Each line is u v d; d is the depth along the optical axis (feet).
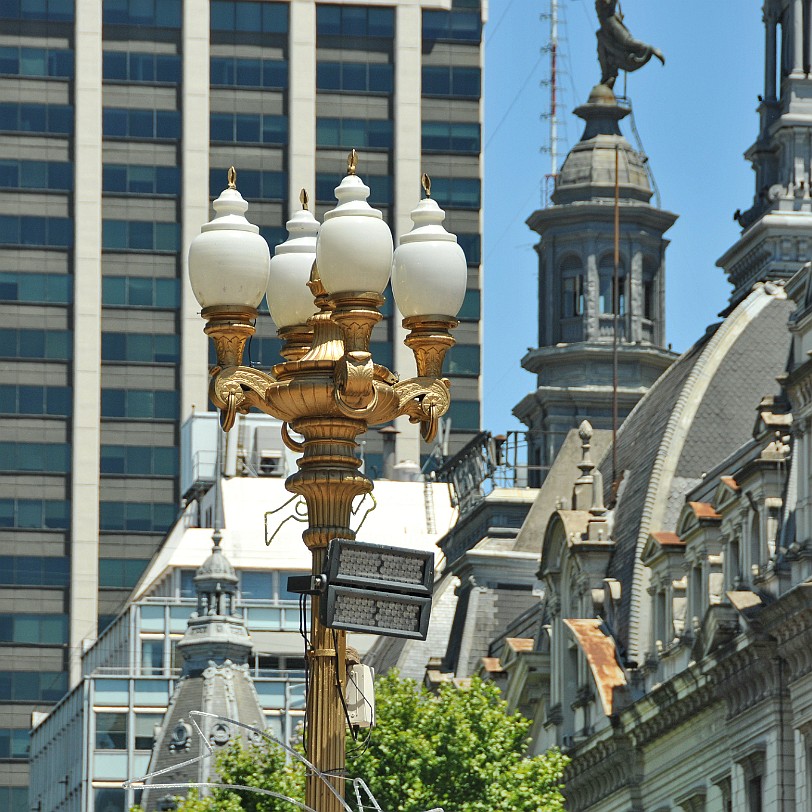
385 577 226.38
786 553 586.86
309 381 230.27
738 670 602.03
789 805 577.43
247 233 238.48
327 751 226.79
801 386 581.94
